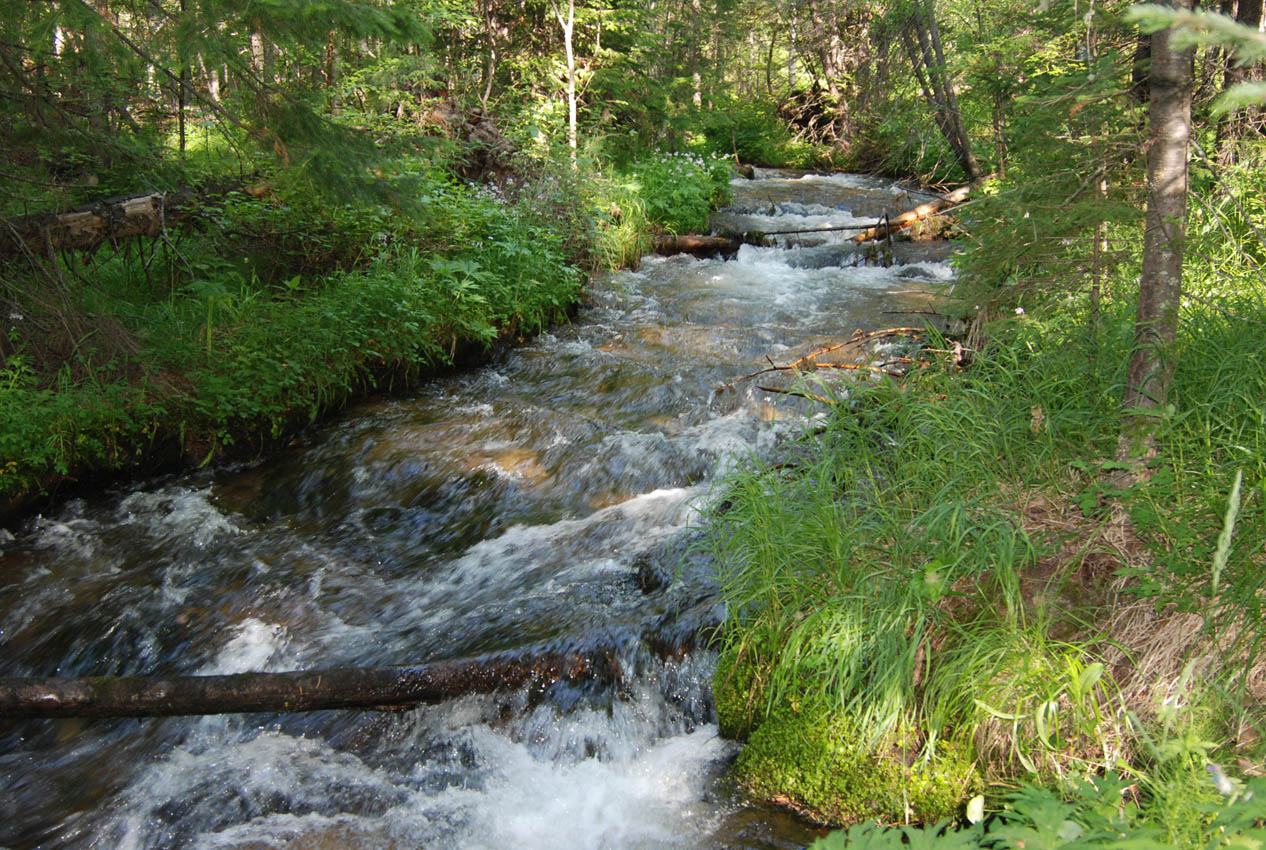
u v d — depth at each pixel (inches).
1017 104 199.8
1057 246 185.3
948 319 305.9
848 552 151.2
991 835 76.0
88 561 214.1
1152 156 151.6
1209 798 82.0
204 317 282.0
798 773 135.3
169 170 282.5
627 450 250.8
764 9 983.6
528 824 137.7
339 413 288.8
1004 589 138.3
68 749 156.8
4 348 246.7
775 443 242.8
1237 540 129.7
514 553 210.8
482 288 335.9
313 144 245.9
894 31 650.8
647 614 168.6
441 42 636.1
